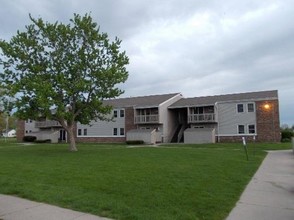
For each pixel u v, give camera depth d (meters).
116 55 25.41
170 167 13.30
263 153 22.56
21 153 22.33
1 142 50.38
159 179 10.18
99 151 24.03
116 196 7.82
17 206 6.98
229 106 39.75
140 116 44.28
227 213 6.80
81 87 23.23
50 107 22.55
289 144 31.94
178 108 44.78
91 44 24.77
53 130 54.34
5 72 23.95
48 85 21.86
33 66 23.44
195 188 8.87
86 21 24.59
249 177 11.61
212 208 6.99
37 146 34.69
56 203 7.15
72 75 24.52
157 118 42.81
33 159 17.34
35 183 9.34
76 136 50.53
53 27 24.27
